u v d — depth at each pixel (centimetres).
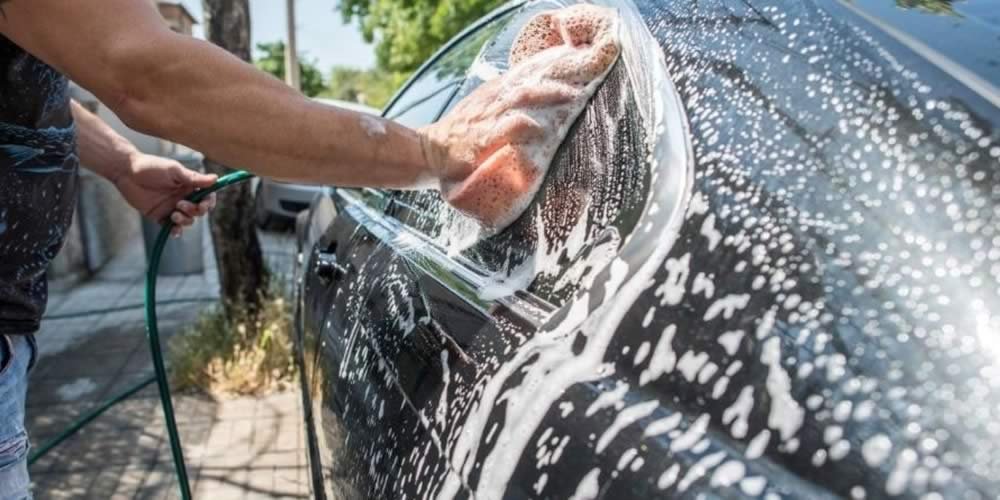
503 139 114
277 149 109
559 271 100
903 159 73
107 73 105
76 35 103
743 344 70
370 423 129
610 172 100
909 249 67
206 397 390
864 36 85
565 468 77
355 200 260
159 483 312
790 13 94
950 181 69
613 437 74
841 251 70
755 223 76
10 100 125
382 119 117
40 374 434
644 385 76
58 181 142
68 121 145
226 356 407
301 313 276
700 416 70
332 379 166
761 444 65
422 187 124
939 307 63
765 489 62
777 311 70
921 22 86
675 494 66
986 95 74
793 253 72
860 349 64
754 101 87
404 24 1623
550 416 82
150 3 110
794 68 87
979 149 70
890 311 65
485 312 108
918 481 56
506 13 201
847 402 62
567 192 107
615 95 107
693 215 82
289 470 321
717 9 103
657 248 84
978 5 90
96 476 316
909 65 80
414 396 113
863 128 77
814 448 61
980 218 66
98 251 714
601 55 113
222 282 444
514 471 83
